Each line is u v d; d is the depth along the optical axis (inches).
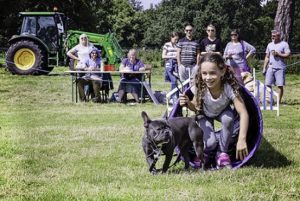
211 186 199.9
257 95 463.5
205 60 227.9
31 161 243.6
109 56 781.9
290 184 202.2
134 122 376.8
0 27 1454.2
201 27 3051.2
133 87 526.9
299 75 970.1
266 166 239.5
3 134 317.4
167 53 531.8
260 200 181.3
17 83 694.5
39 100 539.5
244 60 493.0
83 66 529.3
